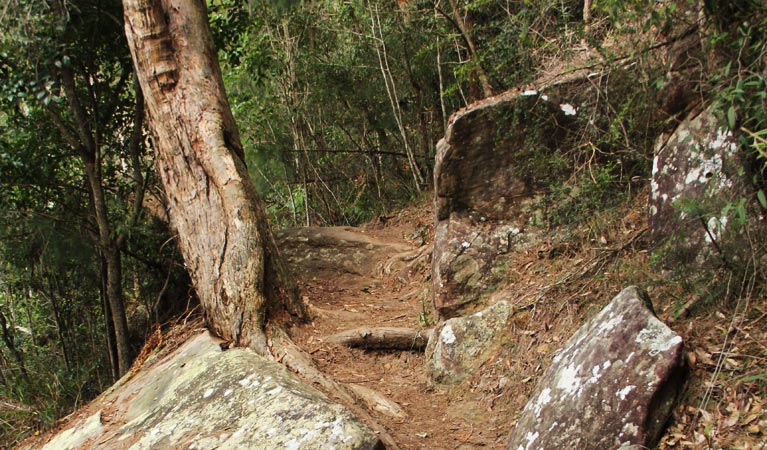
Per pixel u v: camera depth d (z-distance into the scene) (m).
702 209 4.25
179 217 6.61
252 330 5.84
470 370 5.29
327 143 13.72
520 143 6.30
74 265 8.59
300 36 12.23
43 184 8.06
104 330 9.20
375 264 8.96
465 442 4.60
